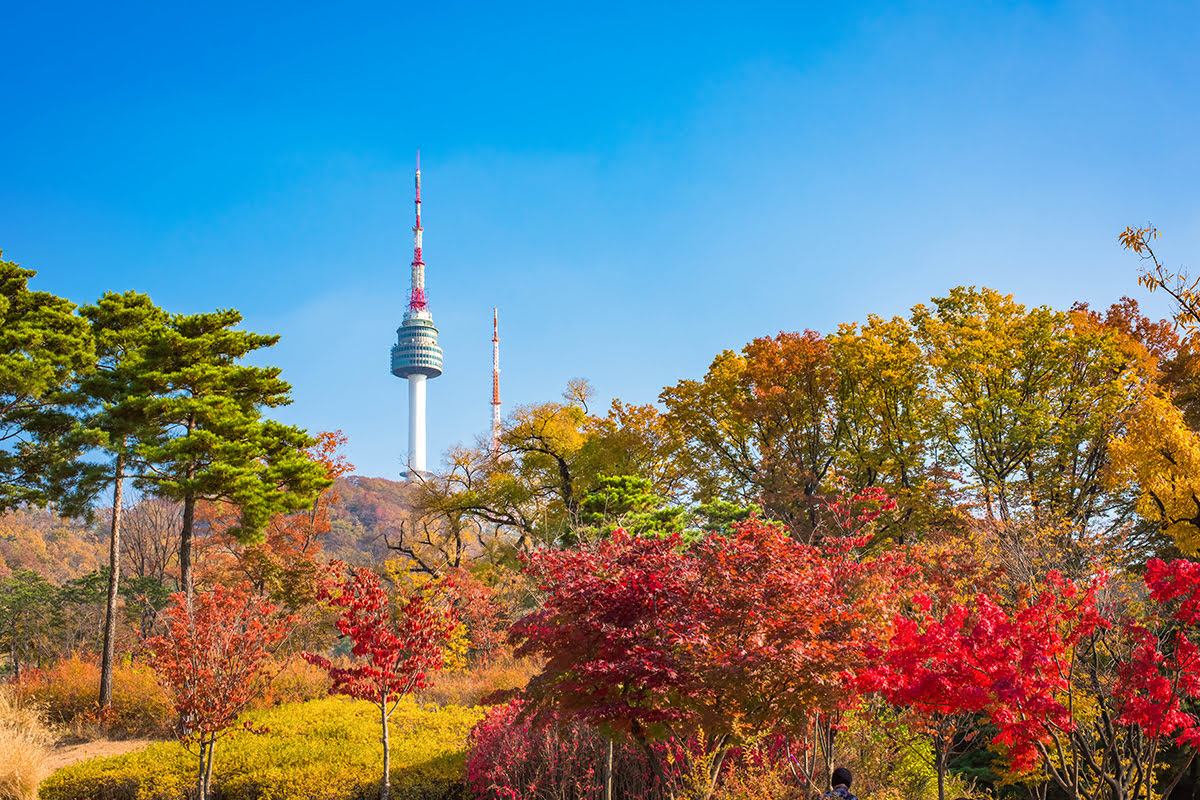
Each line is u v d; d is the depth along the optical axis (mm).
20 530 71500
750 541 9555
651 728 8617
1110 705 8883
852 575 10727
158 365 23875
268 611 13586
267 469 25062
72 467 22016
